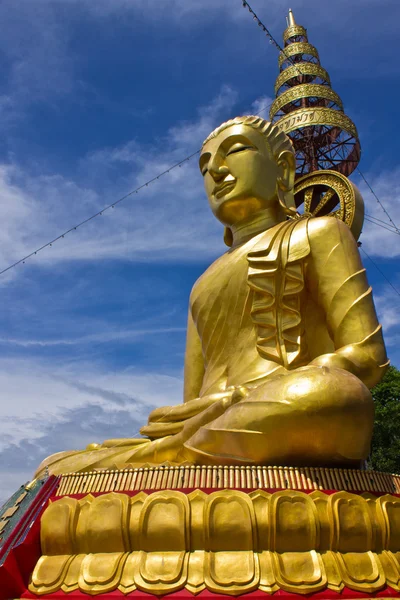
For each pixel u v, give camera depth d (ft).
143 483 23.82
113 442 34.91
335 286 33.14
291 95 76.48
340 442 24.84
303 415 24.53
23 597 22.02
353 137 74.49
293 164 41.88
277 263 34.71
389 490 25.46
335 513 22.27
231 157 39.91
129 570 21.49
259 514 21.88
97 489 24.40
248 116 41.27
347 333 31.83
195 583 20.67
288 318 34.58
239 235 40.50
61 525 23.31
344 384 25.21
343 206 59.88
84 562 22.27
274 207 40.91
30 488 26.50
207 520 21.72
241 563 21.20
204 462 28.14
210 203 41.73
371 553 22.74
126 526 22.20
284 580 20.75
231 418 26.55
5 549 22.98
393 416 79.82
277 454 25.40
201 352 41.60
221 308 37.19
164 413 35.47
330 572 21.35
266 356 34.22
